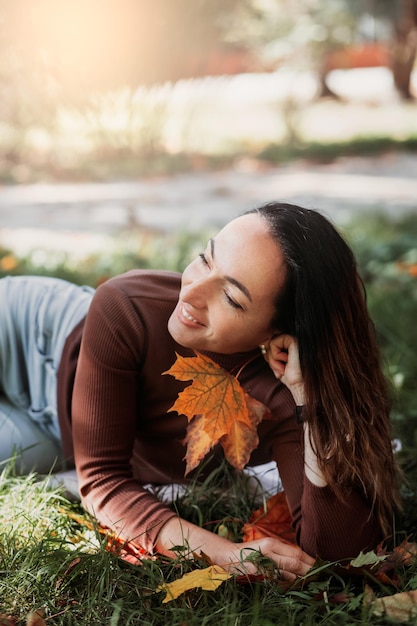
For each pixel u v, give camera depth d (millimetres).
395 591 2199
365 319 2254
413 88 22172
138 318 2311
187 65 9734
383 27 20828
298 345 2158
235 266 2080
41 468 2748
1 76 8648
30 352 2789
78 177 11992
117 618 1972
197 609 2100
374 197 10297
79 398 2348
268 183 11562
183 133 15047
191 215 9125
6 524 2391
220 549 2229
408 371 3812
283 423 2324
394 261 6180
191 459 2246
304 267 2088
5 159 12711
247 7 13758
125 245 7027
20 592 2143
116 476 2336
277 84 24891
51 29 7781
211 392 2193
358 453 2254
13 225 8477
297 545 2344
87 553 2215
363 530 2248
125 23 8461
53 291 2820
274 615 2051
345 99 21359
